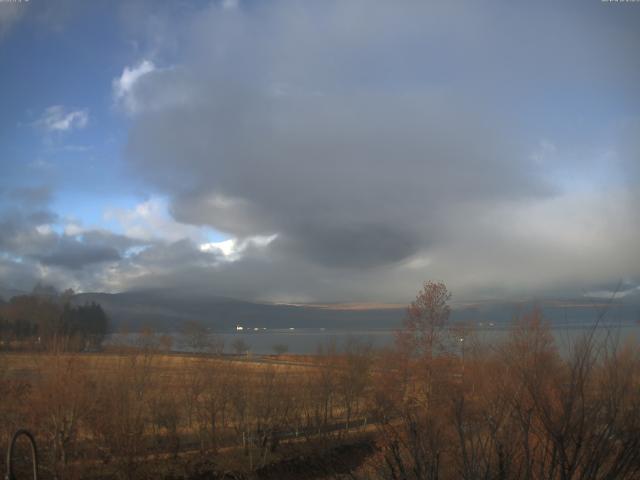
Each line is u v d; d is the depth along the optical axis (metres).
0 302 63.16
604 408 5.58
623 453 5.39
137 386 41.31
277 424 45.56
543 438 5.93
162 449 41.84
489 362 6.80
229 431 46.81
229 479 40.84
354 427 46.28
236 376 46.91
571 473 5.46
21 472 34.50
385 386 28.72
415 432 6.82
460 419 6.45
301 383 49.53
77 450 37.66
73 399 36.53
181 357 54.69
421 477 6.41
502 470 5.83
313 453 42.00
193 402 45.47
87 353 47.38
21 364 40.00
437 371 23.25
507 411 6.20
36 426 35.84
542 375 5.92
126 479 37.66
